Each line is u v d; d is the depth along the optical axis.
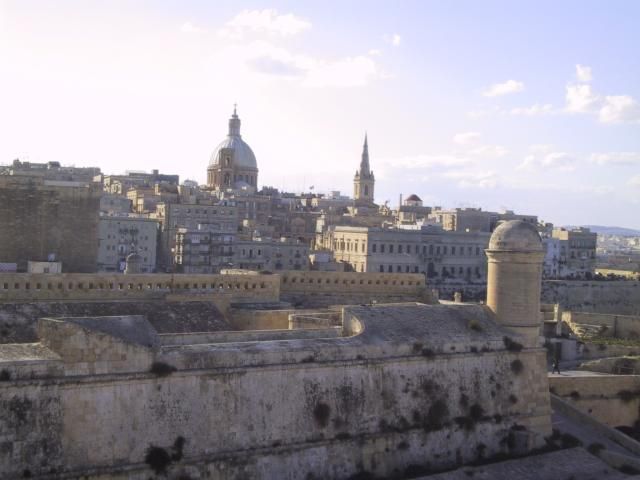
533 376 59.22
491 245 60.34
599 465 56.00
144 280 65.12
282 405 46.62
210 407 43.94
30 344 41.34
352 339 51.00
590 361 87.31
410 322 55.47
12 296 59.94
